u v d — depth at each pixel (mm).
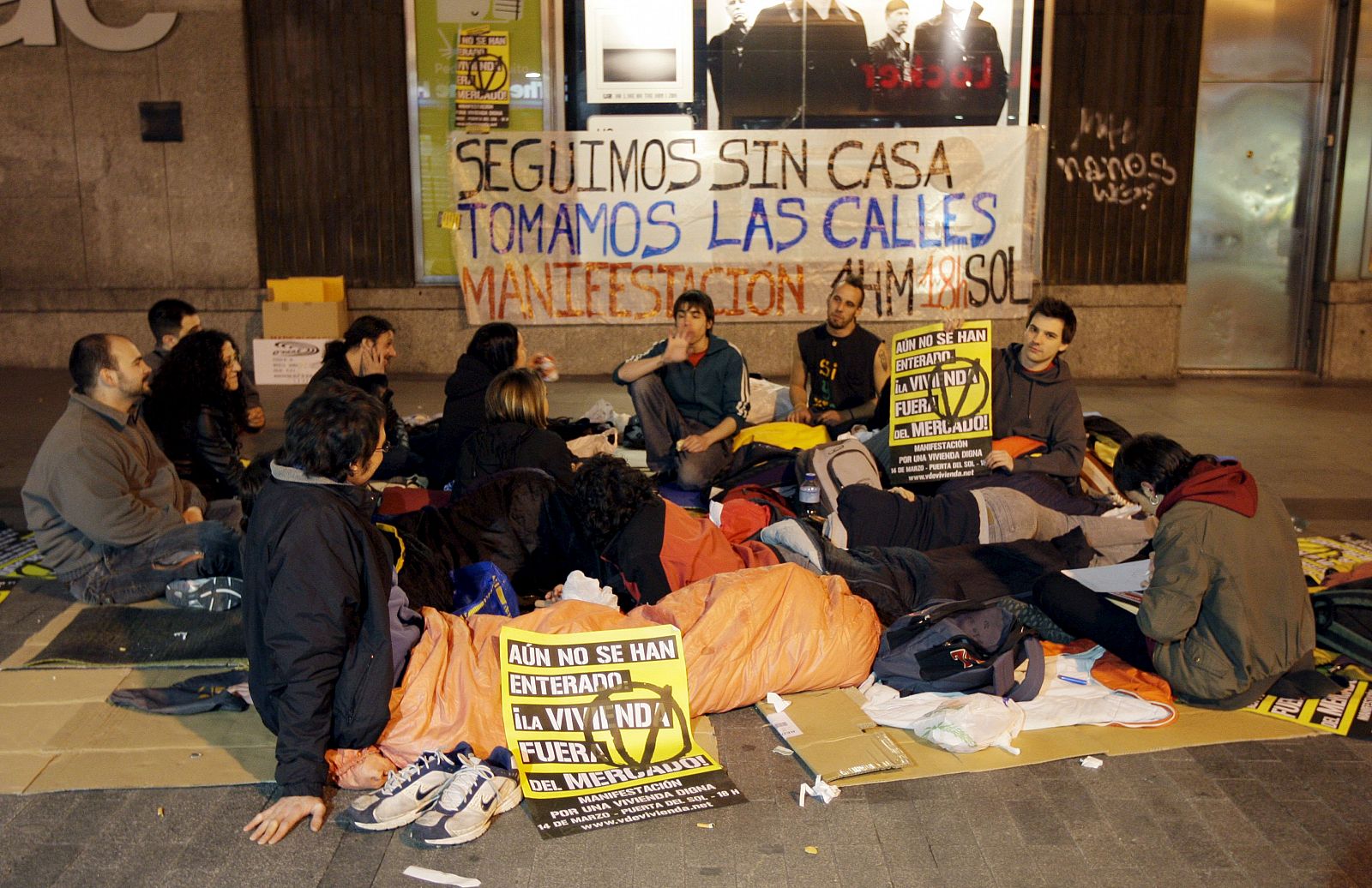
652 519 4434
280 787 3457
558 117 10156
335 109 10273
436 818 3287
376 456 3484
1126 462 4105
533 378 5246
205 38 10133
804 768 3674
